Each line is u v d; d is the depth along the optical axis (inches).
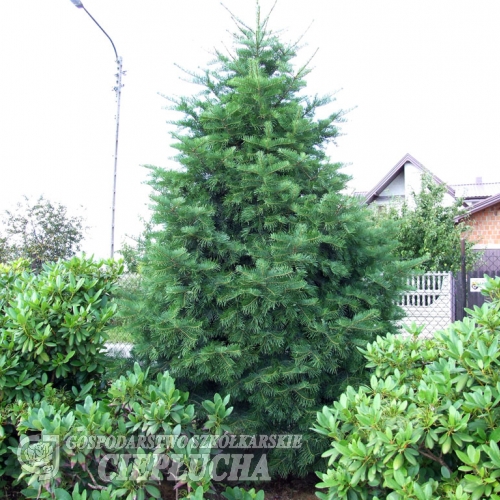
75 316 121.6
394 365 99.0
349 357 127.2
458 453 68.9
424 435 74.9
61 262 153.3
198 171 138.3
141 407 95.7
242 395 126.6
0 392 114.9
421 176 480.4
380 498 78.1
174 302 126.3
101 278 149.6
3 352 117.6
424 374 89.6
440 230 430.9
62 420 90.0
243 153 138.5
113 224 414.3
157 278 126.6
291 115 141.3
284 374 119.3
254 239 130.5
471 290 375.9
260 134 141.9
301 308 123.1
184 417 96.3
